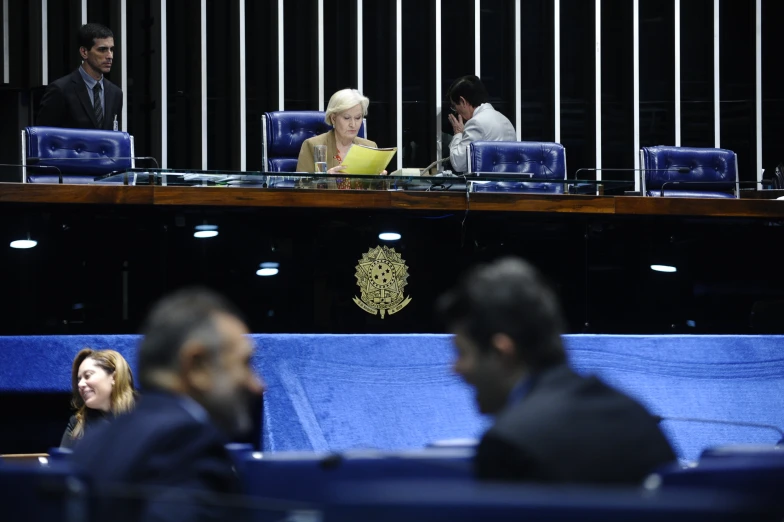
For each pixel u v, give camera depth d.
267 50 21.58
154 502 2.82
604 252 11.56
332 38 21.80
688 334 11.65
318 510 2.75
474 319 4.07
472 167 13.79
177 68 21.22
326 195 10.90
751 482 3.50
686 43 22.20
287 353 10.40
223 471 3.43
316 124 14.43
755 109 21.95
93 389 8.95
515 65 21.80
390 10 21.83
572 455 3.60
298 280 10.98
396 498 2.70
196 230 10.83
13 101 19.39
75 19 20.56
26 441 10.88
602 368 10.80
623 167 22.05
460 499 2.67
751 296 11.77
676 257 11.68
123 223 10.73
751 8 22.03
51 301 10.61
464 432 10.32
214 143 21.30
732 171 14.82
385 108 21.94
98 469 3.32
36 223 10.60
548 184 11.38
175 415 3.49
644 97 22.14
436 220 11.25
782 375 11.05
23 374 10.22
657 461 3.72
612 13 22.25
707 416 10.67
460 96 16.02
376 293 11.11
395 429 10.21
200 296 3.92
